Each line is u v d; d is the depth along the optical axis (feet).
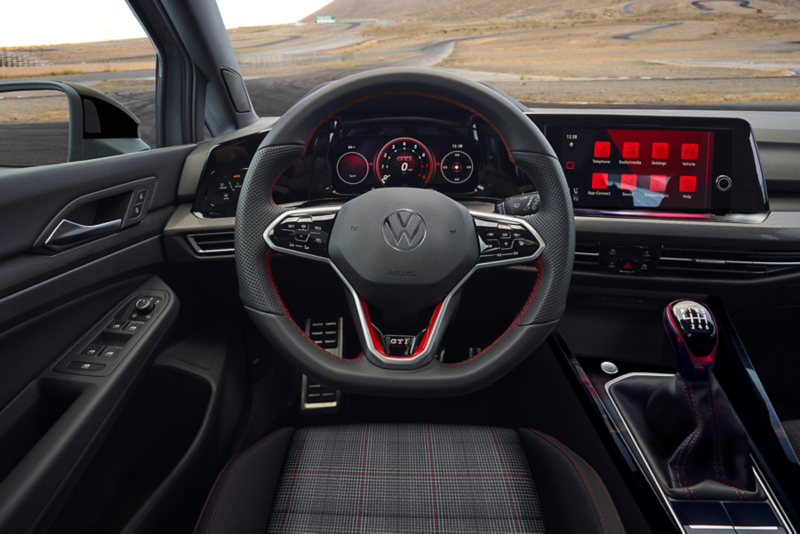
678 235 3.88
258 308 2.79
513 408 5.02
